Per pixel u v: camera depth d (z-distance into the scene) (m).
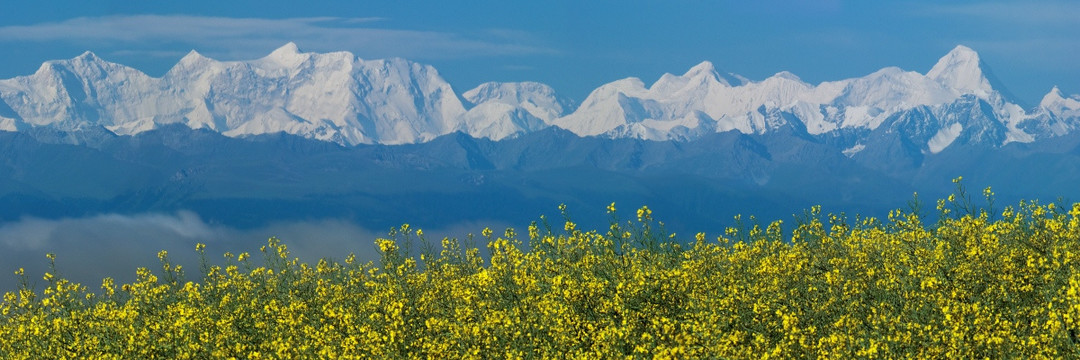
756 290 31.12
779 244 37.84
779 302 30.62
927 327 25.42
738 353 24.73
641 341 25.89
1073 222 30.42
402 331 29.52
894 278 29.25
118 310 35.78
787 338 26.27
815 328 26.52
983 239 31.06
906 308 27.47
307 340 32.09
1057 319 23.28
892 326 26.03
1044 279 27.64
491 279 32.38
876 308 28.44
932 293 27.83
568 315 27.77
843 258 33.84
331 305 36.06
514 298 32.25
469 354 27.27
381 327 30.39
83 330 34.53
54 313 36.53
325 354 29.55
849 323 26.77
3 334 34.81
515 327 28.56
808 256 34.16
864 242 35.53
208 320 34.34
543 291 32.16
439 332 29.23
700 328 25.73
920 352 24.69
